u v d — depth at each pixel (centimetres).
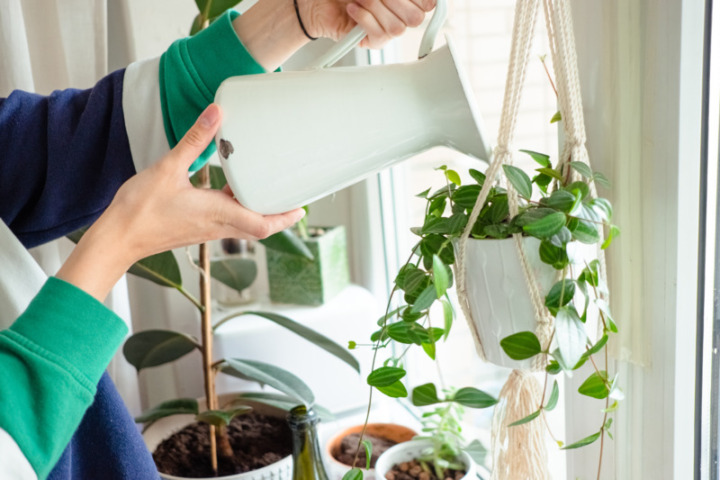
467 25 112
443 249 59
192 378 127
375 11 63
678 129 61
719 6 59
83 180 79
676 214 62
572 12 68
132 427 72
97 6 102
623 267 67
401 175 130
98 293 56
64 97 80
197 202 58
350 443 105
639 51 62
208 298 102
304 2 72
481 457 101
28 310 53
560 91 59
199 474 98
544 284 56
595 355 72
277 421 111
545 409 59
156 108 76
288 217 63
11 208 79
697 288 65
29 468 50
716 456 70
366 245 134
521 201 59
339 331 120
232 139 58
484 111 113
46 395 51
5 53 95
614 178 66
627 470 73
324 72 57
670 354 66
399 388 61
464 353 125
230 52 74
